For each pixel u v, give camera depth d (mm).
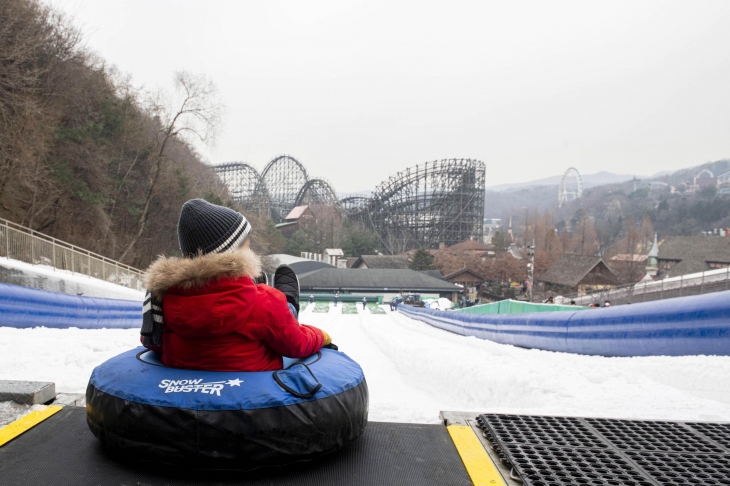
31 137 24234
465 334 16219
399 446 2143
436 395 7312
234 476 1832
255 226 54156
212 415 1796
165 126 36438
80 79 30391
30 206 27188
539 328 10031
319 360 2256
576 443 2234
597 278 68688
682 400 4180
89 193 28266
